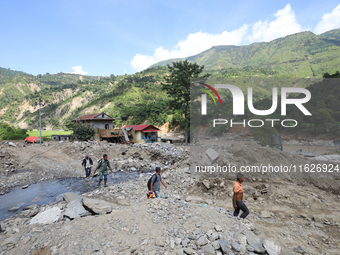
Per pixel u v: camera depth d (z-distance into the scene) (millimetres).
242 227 4945
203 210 5906
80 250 3885
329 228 5520
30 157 17500
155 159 21062
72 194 7496
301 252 4344
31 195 10109
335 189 8094
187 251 3850
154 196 6879
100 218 5059
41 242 4148
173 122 74562
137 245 4086
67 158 18484
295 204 7055
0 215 7586
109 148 21625
